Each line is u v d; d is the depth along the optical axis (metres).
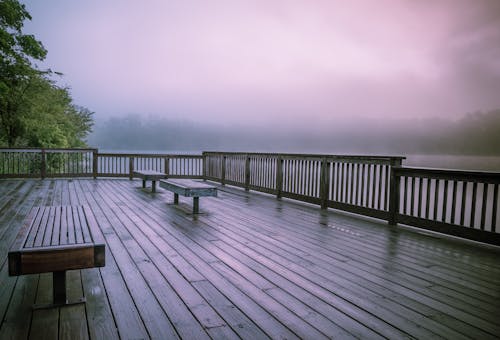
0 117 15.15
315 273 3.06
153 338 1.92
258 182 8.88
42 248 2.19
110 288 2.64
